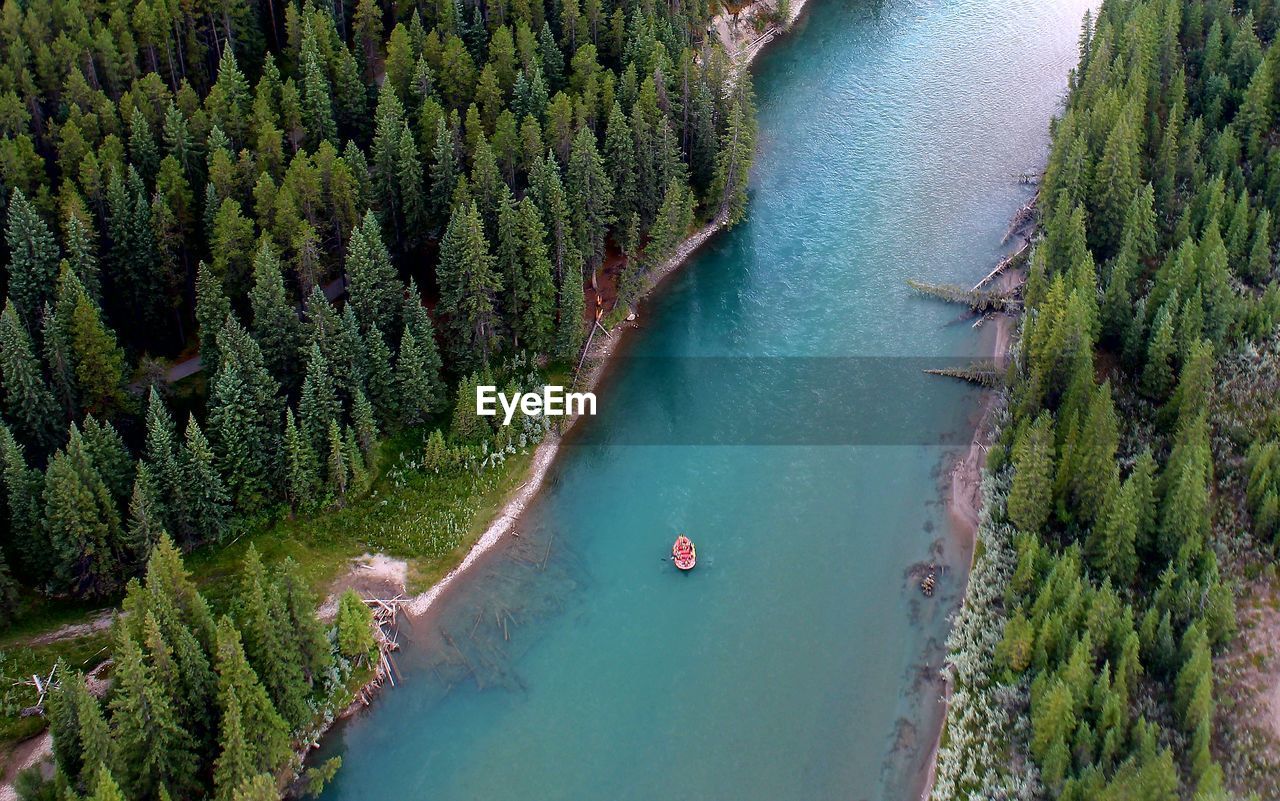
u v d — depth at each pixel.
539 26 145.12
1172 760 79.62
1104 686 82.31
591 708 92.50
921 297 131.75
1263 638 91.44
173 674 79.69
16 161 108.88
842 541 105.12
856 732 90.50
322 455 104.00
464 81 132.25
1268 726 85.62
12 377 94.00
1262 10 157.88
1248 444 106.25
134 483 93.50
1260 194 132.25
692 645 96.94
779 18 183.38
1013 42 180.00
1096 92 140.38
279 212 109.38
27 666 87.69
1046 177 135.75
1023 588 94.25
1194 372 104.06
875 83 170.38
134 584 82.62
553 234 119.50
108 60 124.81
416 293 109.25
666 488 110.75
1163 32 147.12
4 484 92.31
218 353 103.19
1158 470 103.56
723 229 141.75
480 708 92.44
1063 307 110.88
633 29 143.12
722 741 90.19
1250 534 98.69
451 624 98.19
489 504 107.50
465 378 109.50
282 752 82.25
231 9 136.88
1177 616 90.00
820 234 141.75
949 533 105.38
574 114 129.25
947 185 148.75
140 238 107.75
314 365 101.25
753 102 162.62
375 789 87.12
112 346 98.56
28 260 101.88
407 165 117.81
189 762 80.06
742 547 104.88
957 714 89.88
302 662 88.50
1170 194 131.12
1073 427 99.88
